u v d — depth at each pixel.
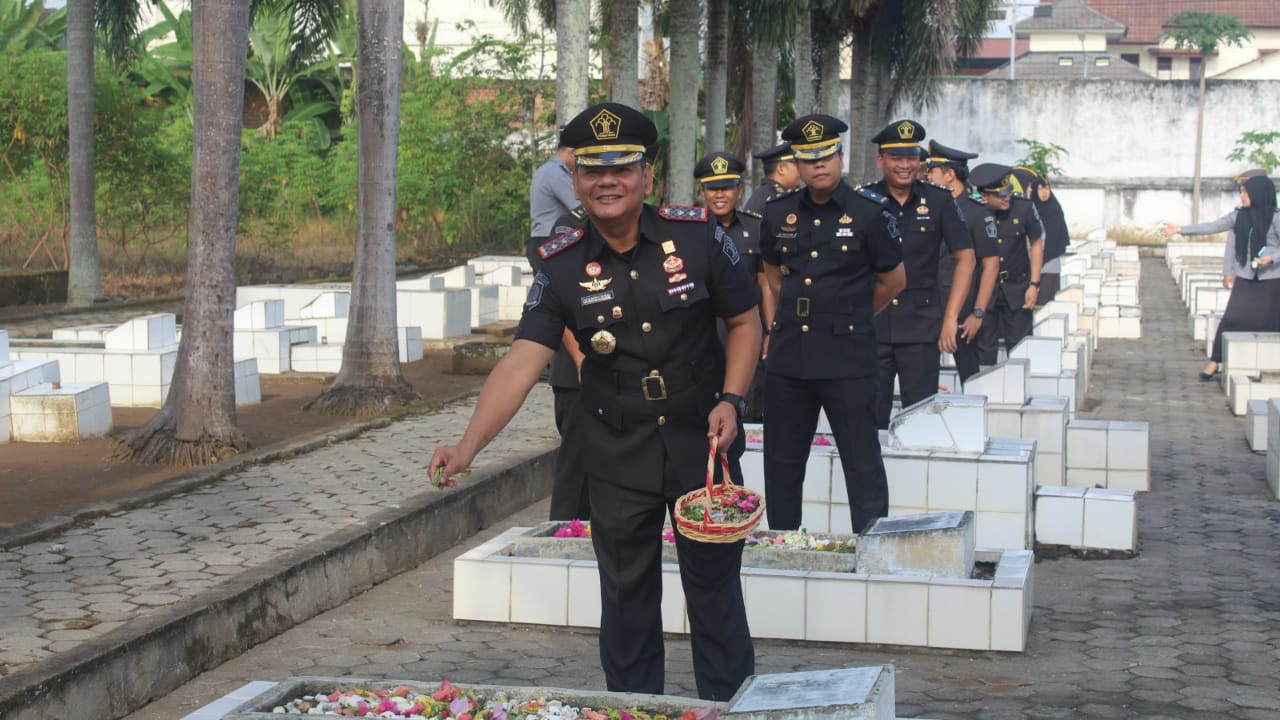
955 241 8.09
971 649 5.67
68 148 22.64
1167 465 10.20
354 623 6.22
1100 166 40.41
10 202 24.27
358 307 11.48
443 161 31.84
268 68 37.06
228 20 8.95
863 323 6.79
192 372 9.02
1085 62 56.22
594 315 4.19
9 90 21.95
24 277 20.55
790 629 5.86
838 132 6.76
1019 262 13.30
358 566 6.79
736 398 4.21
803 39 23.62
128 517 7.30
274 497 7.83
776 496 6.95
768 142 23.16
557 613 6.07
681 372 4.24
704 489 4.17
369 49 11.43
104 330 13.87
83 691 4.80
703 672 4.40
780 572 5.88
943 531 5.82
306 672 5.50
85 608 5.54
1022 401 9.15
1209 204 39.44
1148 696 5.12
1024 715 4.93
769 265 7.02
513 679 5.38
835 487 7.62
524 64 33.06
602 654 4.52
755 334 4.29
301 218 31.70
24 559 6.37
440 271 27.03
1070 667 5.50
